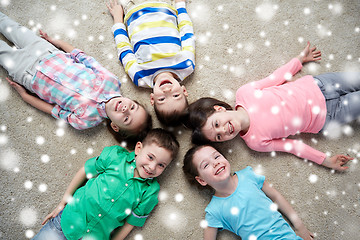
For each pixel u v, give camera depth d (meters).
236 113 1.19
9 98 1.28
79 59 1.26
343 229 1.24
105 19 1.34
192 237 1.25
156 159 1.13
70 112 1.24
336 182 1.27
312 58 1.31
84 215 1.13
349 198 1.26
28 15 1.31
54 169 1.27
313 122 1.21
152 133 1.18
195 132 1.21
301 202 1.27
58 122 1.29
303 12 1.35
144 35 1.25
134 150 1.29
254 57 1.34
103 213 1.13
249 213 1.15
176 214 1.27
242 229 1.16
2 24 1.23
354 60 1.32
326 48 1.33
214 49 1.34
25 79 1.21
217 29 1.35
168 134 1.19
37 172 1.26
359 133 1.29
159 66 1.23
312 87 1.21
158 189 1.21
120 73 1.33
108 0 1.34
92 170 1.20
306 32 1.34
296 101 1.20
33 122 1.28
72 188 1.21
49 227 1.14
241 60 1.34
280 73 1.25
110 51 1.33
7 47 1.21
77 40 1.32
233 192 1.17
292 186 1.28
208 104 1.20
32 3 1.32
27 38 1.23
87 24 1.33
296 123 1.20
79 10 1.33
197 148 1.18
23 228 1.22
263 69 1.33
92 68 1.25
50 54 1.23
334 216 1.25
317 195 1.27
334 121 1.21
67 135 1.29
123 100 1.18
